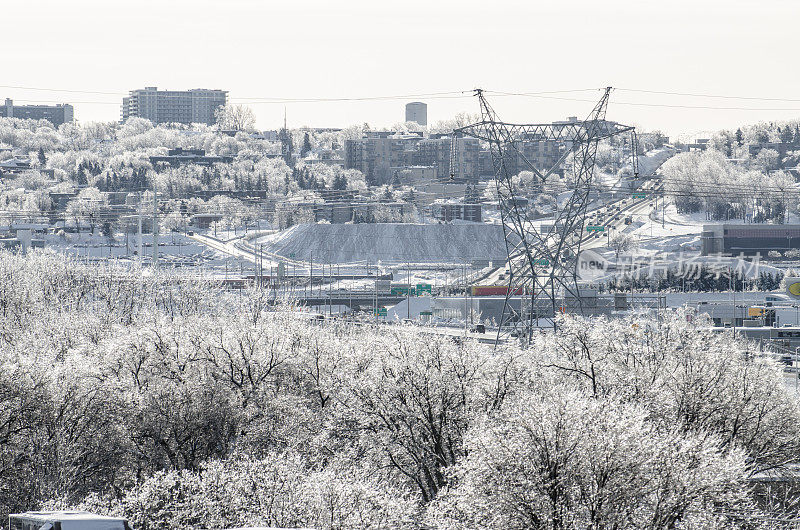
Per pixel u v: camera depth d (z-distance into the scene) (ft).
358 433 483.51
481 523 339.98
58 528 233.35
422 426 472.44
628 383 473.67
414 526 380.37
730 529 346.95
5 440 449.89
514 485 335.06
